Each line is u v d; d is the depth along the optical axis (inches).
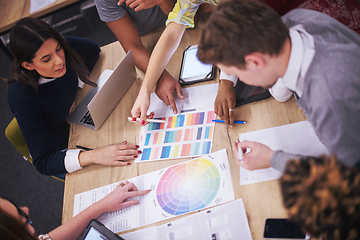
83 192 44.0
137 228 37.7
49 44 46.3
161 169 41.6
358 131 25.5
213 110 44.5
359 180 18.6
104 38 104.1
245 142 35.2
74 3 82.3
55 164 47.2
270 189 34.8
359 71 25.4
